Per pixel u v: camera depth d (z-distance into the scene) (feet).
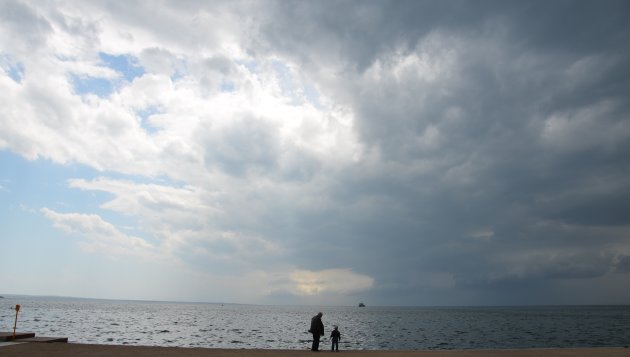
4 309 444.55
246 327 265.54
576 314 625.82
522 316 550.36
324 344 158.30
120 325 243.81
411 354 75.87
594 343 161.89
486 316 560.61
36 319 273.33
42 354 64.44
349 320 430.20
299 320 400.88
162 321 309.63
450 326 310.65
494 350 82.28
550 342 167.32
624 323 341.62
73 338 151.43
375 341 175.52
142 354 68.23
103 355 65.67
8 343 74.33
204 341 159.33
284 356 71.36
